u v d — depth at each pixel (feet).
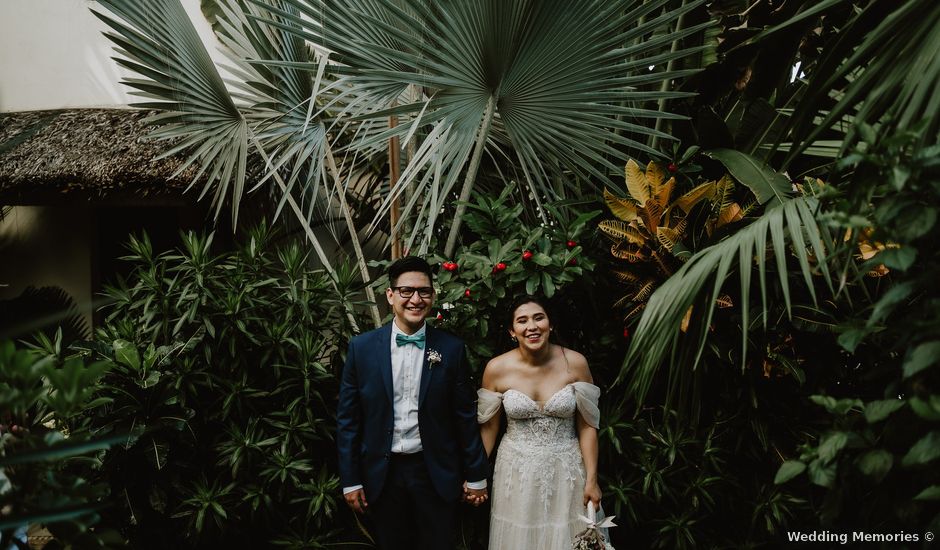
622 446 10.57
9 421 5.82
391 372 8.91
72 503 4.92
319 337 10.40
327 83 13.44
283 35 12.16
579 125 10.17
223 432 10.03
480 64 9.43
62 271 16.47
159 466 8.80
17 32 16.83
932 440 5.47
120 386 9.12
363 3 9.78
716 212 10.27
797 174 12.03
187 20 11.48
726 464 10.72
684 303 7.06
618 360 11.23
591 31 9.31
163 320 9.77
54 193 13.79
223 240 15.66
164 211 16.40
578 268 9.93
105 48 16.57
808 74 11.95
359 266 11.91
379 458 8.83
